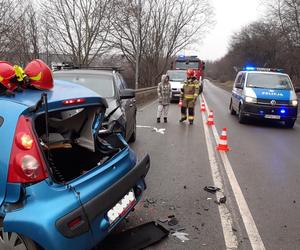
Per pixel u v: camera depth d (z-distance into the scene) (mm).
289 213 5406
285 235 4676
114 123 4969
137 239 4285
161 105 14641
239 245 4352
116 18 37469
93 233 3391
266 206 5648
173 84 26125
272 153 9602
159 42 50250
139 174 4273
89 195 3432
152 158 8461
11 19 19234
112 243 4176
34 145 3199
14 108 3287
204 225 4840
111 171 3844
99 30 32594
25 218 3088
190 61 38094
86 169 4309
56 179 3439
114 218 3709
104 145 4461
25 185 3143
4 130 3221
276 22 40344
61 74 8844
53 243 3082
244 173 7484
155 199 5730
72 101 3695
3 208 3195
